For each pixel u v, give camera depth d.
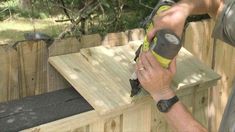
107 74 1.77
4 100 1.78
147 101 1.77
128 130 1.82
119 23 3.07
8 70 1.77
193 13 1.44
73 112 1.62
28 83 1.84
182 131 1.39
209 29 2.60
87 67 1.79
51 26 4.41
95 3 2.96
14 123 1.51
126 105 1.66
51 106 1.66
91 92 1.66
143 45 1.46
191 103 2.08
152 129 1.94
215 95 2.75
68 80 1.73
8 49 1.75
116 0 3.07
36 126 1.51
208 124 2.76
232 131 1.23
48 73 1.88
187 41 2.51
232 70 2.79
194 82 1.85
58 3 3.14
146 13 3.19
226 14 1.33
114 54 1.91
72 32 2.84
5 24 5.76
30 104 1.67
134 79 1.63
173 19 1.40
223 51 2.70
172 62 1.39
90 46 2.00
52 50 1.87
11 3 4.19
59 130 1.56
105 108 1.60
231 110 1.26
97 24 3.02
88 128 1.67
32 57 1.82
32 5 3.48
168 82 1.40
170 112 1.40
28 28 5.52
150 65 1.37
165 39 1.34
